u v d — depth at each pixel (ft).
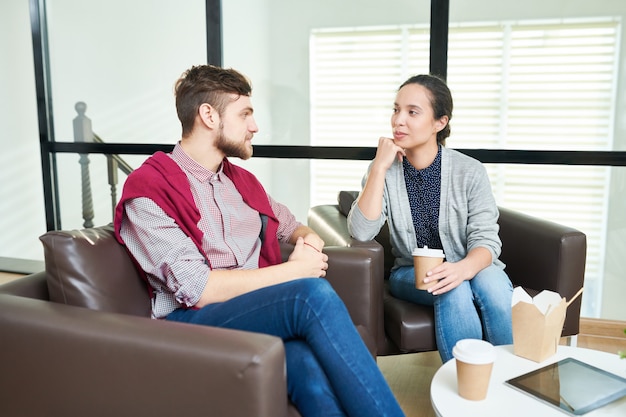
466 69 8.67
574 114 8.49
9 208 11.37
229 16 9.38
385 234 7.51
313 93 9.29
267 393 3.35
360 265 5.46
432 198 6.38
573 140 8.55
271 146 9.50
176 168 5.02
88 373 3.76
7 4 10.66
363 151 9.18
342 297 5.51
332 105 9.25
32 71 10.78
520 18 8.42
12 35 10.74
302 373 3.96
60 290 4.43
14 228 11.42
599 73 8.34
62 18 10.01
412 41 8.80
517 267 7.00
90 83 10.09
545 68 8.47
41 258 11.40
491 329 5.64
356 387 3.87
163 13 9.60
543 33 8.39
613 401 3.87
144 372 3.58
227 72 5.17
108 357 3.67
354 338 4.03
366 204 6.15
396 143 6.25
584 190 8.61
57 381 3.88
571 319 6.40
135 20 9.73
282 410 3.53
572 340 6.52
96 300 4.42
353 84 9.12
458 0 8.52
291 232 6.09
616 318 8.83
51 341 3.84
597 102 8.41
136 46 9.80
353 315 5.52
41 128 10.25
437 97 6.17
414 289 6.15
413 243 6.53
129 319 3.82
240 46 9.43
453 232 6.37
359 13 8.93
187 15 9.50
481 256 5.82
